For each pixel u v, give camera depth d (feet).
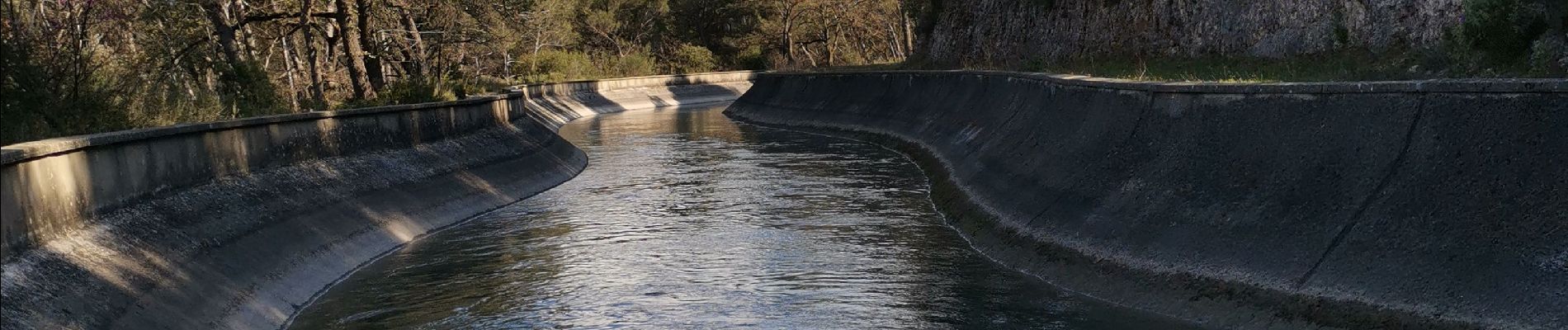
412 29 136.77
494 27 147.43
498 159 84.79
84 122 50.01
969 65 153.58
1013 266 50.52
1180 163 46.57
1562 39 47.42
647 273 50.42
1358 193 37.17
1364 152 38.06
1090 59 109.19
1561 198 31.30
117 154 39.86
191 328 37.09
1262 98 43.78
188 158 45.55
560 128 166.20
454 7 135.33
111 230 38.11
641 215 67.41
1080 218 50.24
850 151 111.24
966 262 51.80
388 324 41.96
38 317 31.27
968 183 69.97
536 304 45.01
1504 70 47.75
